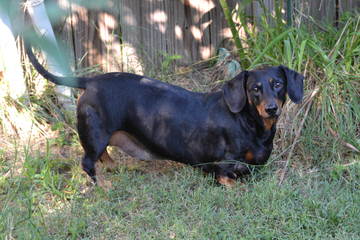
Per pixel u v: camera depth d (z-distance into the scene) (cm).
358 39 435
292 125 394
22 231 275
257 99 317
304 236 275
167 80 471
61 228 290
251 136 335
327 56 436
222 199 318
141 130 342
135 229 289
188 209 309
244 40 467
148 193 331
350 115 397
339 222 291
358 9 501
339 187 338
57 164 371
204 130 338
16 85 414
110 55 469
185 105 343
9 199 309
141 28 471
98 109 333
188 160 351
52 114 432
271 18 477
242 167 348
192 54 495
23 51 429
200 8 483
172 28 481
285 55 430
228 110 337
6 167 362
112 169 371
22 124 414
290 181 347
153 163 385
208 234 282
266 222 294
